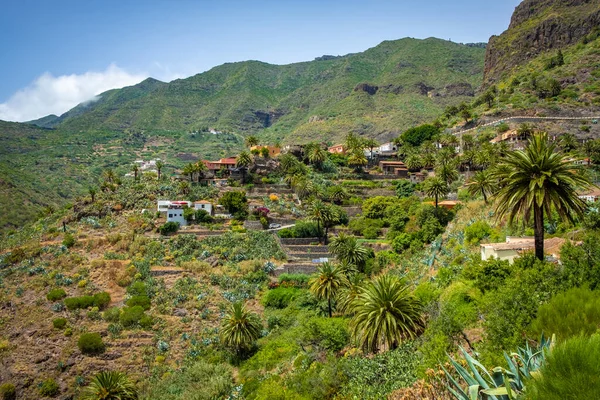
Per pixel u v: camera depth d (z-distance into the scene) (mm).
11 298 80125
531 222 60188
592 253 35906
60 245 96875
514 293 33438
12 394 64750
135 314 76500
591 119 150250
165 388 63312
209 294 84250
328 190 132875
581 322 23688
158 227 106125
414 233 97938
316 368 50125
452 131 179625
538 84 183625
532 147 42469
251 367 64438
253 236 104875
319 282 71875
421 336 42344
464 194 113000
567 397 13977
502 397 16562
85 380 67312
